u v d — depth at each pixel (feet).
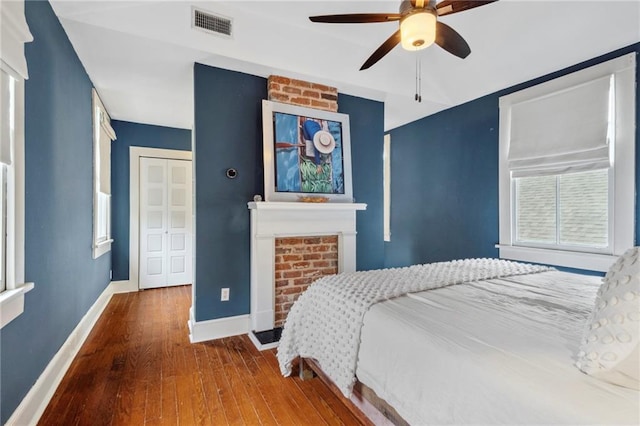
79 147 9.01
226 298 9.58
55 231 7.02
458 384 3.34
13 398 5.03
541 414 2.65
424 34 5.82
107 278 13.32
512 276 7.07
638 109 8.07
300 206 9.64
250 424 5.56
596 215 8.89
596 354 2.87
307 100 10.48
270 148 9.71
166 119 14.40
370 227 12.22
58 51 7.14
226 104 9.57
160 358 7.97
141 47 8.25
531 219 10.48
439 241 13.92
